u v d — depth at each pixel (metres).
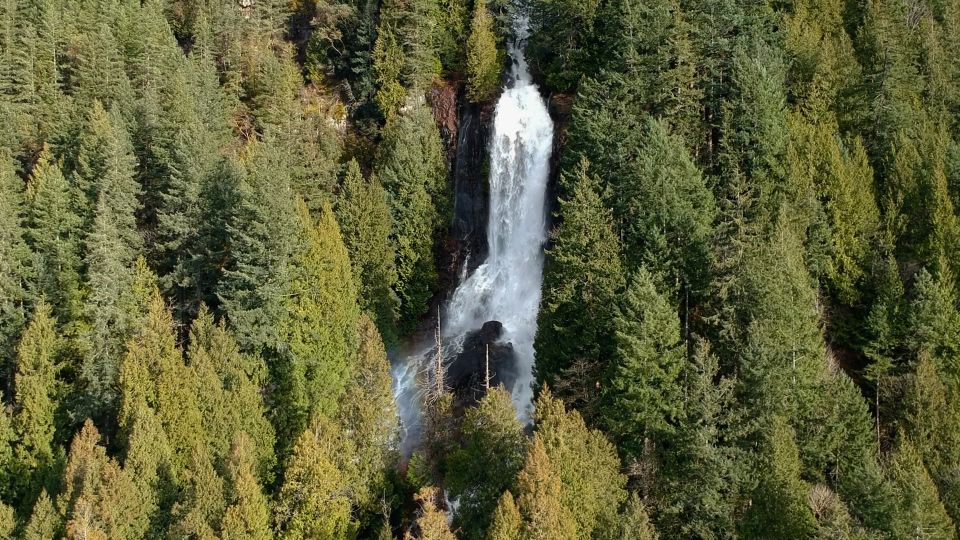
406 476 48.47
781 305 46.97
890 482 38.69
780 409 44.56
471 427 44.84
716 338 49.62
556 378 49.53
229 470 41.44
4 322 55.09
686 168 55.84
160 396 46.53
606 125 60.47
